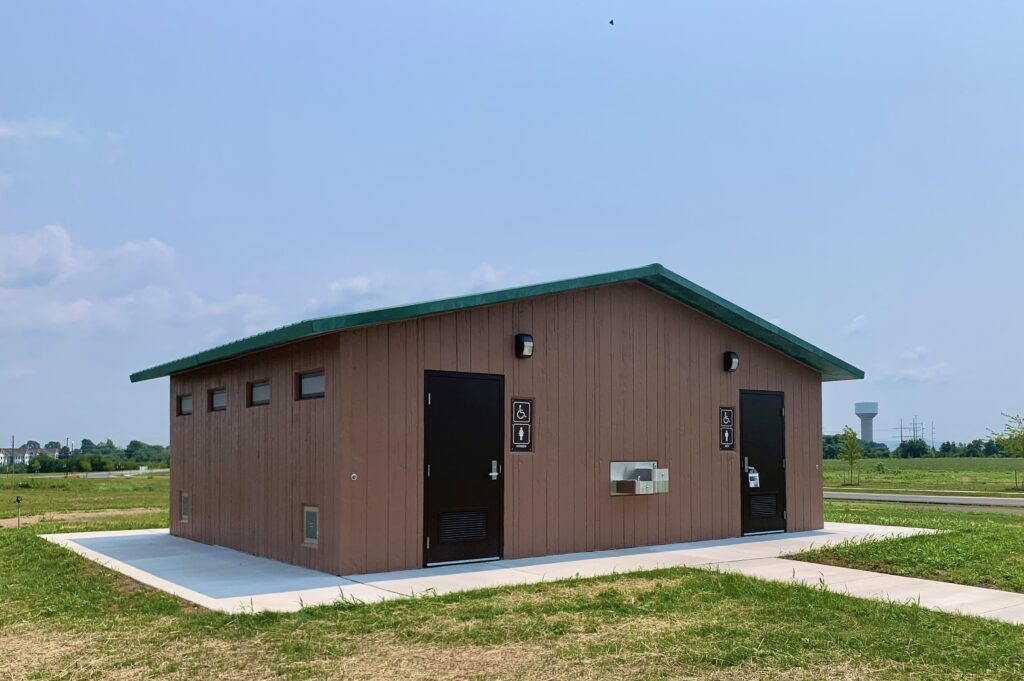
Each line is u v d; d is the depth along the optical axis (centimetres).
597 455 1264
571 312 1252
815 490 1584
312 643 698
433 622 766
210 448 1407
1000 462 7831
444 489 1095
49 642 728
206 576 1020
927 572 1052
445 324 1110
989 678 614
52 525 1781
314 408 1079
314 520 1088
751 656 664
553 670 631
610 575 1004
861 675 619
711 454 1424
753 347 1511
